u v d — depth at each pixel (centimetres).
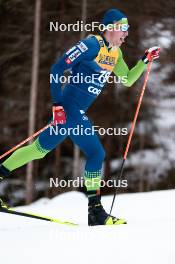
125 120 4369
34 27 3712
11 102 4316
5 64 4162
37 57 3659
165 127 4584
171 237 985
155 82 4344
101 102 4138
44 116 4184
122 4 3806
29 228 1141
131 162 4462
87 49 1157
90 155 1202
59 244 985
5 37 4084
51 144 1199
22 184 4322
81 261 895
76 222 1535
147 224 1089
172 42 4034
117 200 1853
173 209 1612
